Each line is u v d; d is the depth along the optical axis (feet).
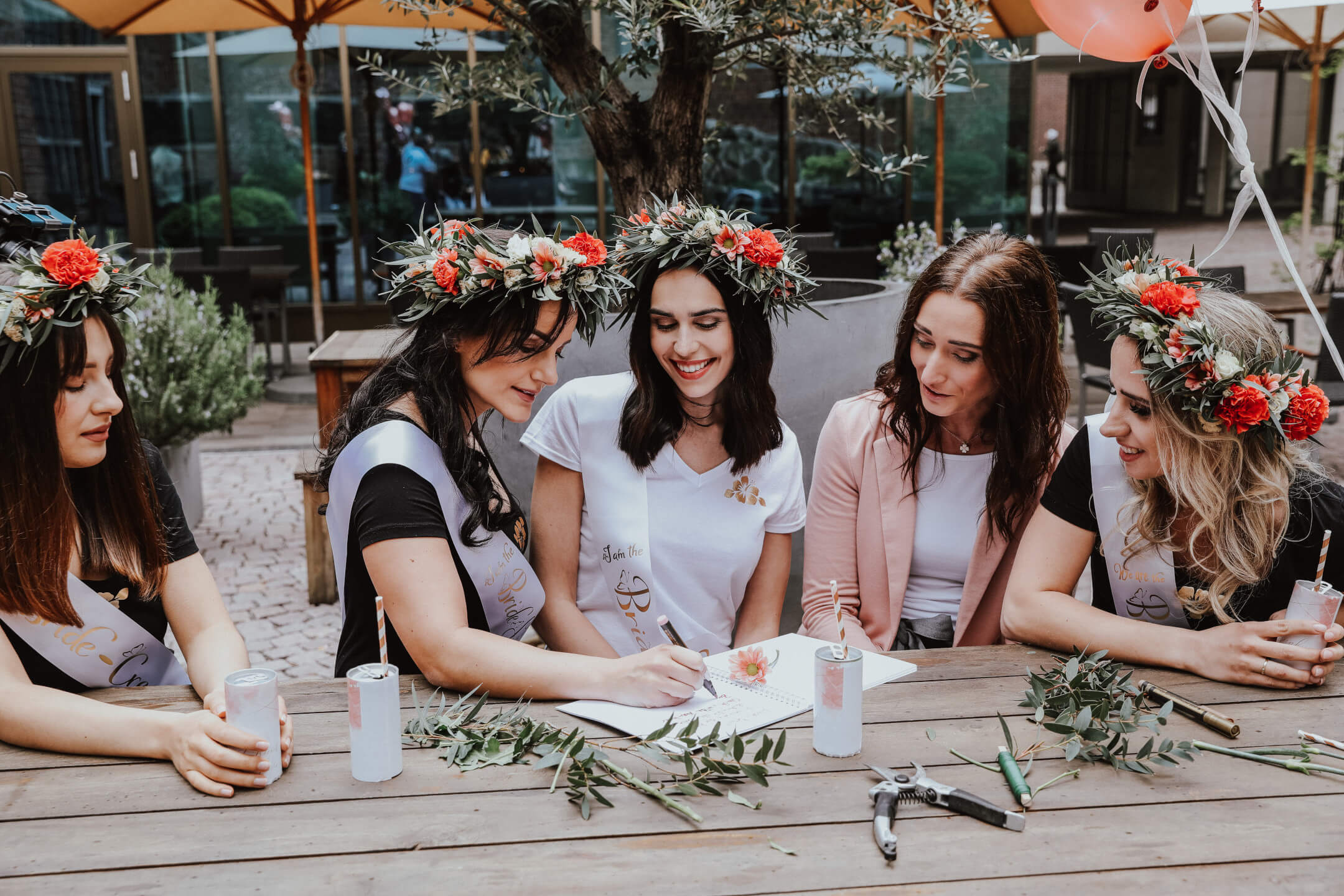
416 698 5.48
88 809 4.68
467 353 6.24
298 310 31.48
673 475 7.27
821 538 7.93
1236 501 5.88
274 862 4.29
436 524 5.92
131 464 5.82
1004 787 4.83
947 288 6.92
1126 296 5.84
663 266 6.89
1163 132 70.03
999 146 31.12
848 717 5.08
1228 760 5.06
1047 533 6.65
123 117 30.35
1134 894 4.07
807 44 10.74
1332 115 44.34
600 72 11.04
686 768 4.79
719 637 7.49
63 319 5.21
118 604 5.93
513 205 31.30
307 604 13.97
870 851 4.34
